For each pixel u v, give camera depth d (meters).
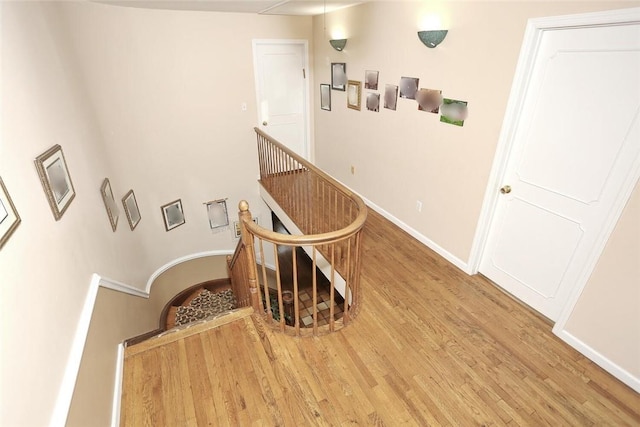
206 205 4.98
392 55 3.27
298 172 4.05
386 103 3.50
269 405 1.82
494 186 2.52
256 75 4.69
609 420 1.77
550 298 2.36
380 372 2.01
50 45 2.14
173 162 4.41
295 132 5.35
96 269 2.23
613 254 1.87
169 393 1.88
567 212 2.13
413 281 2.83
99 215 2.55
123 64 3.50
